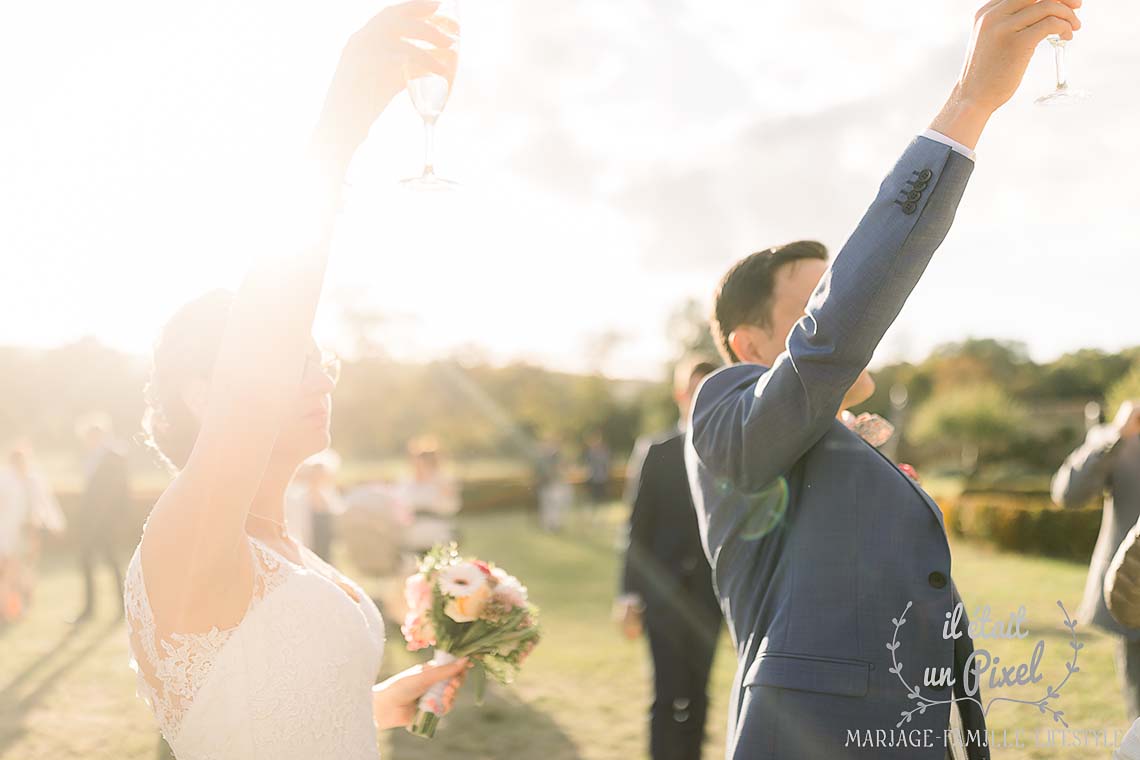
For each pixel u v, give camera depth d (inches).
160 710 54.0
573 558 602.5
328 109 48.8
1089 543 526.3
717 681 263.1
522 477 1213.1
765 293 77.0
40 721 226.5
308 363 61.7
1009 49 55.9
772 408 60.2
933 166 56.4
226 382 48.7
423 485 325.1
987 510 605.6
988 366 1845.5
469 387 2290.8
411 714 82.1
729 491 71.2
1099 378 1584.6
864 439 74.1
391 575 321.7
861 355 57.4
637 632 167.3
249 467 49.1
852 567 63.9
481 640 83.6
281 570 56.4
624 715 228.7
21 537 389.4
